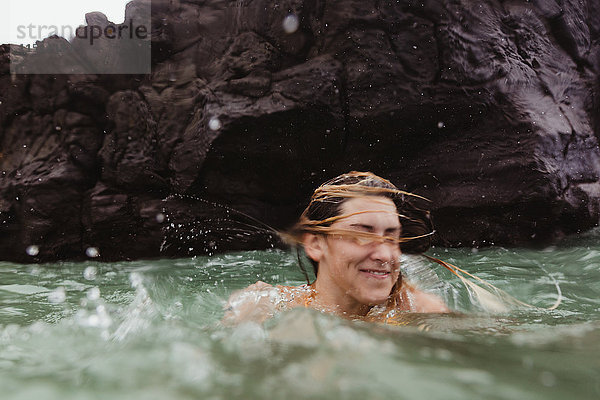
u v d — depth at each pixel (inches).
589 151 224.5
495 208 202.2
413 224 77.1
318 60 206.4
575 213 209.2
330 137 205.8
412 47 204.8
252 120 201.5
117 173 217.2
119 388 38.2
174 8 229.3
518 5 225.5
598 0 251.1
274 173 212.2
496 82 208.7
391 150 212.1
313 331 52.7
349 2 203.6
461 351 46.7
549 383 37.8
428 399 34.6
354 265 70.1
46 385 39.8
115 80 223.1
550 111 214.8
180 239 211.3
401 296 77.8
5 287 136.8
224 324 67.9
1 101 223.8
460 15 209.0
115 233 213.6
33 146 222.2
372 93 203.5
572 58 235.9
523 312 80.1
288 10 210.5
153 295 107.0
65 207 212.2
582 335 54.5
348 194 71.9
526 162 199.5
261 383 37.9
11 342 59.6
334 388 36.7
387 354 44.8
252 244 209.8
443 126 209.6
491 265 156.6
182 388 37.4
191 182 211.3
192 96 217.8
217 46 224.2
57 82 221.9
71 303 111.9
